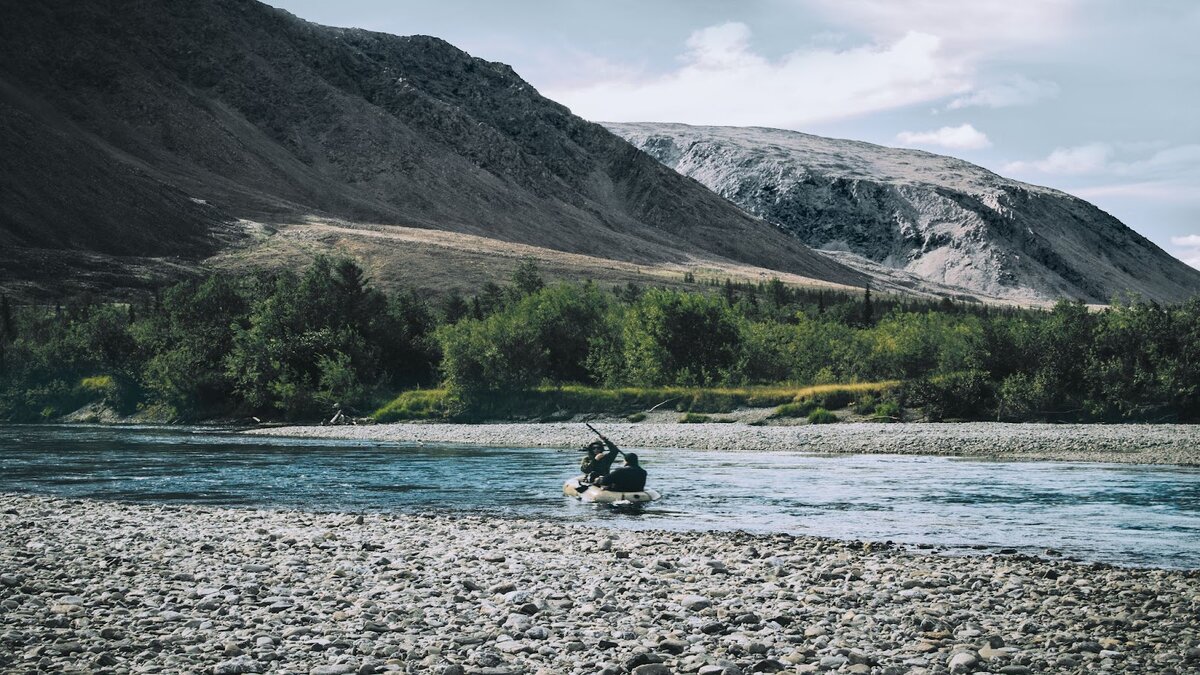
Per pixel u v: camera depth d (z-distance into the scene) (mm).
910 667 10695
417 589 14945
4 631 11844
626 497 28438
